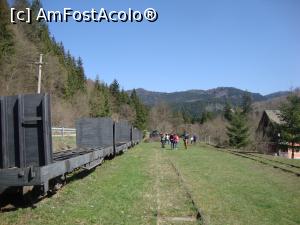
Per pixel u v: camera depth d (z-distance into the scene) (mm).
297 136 50875
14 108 10383
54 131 40406
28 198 11539
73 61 128375
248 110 123750
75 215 10727
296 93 51438
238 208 13008
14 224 9414
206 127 118000
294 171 25062
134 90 162125
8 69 57438
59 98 80188
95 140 26891
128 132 45844
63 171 12273
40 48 78188
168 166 26297
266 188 17672
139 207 12352
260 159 35125
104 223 10133
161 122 157750
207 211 12266
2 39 58312
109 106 132750
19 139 10281
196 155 39031
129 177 19359
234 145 67812
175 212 11961
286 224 11188
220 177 21031
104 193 14453
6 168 10188
